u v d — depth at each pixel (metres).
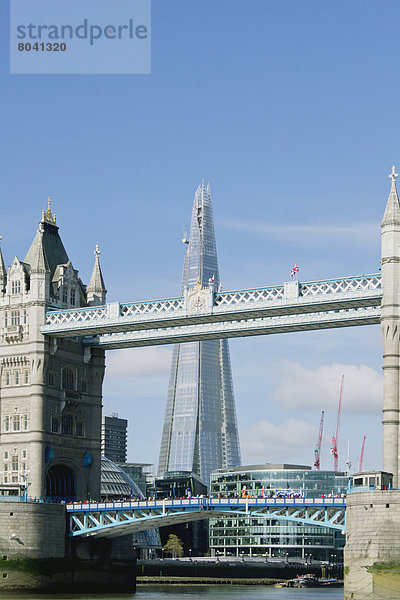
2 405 163.25
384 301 133.38
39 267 163.25
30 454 157.88
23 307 163.88
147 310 153.00
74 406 165.75
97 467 168.50
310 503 134.50
